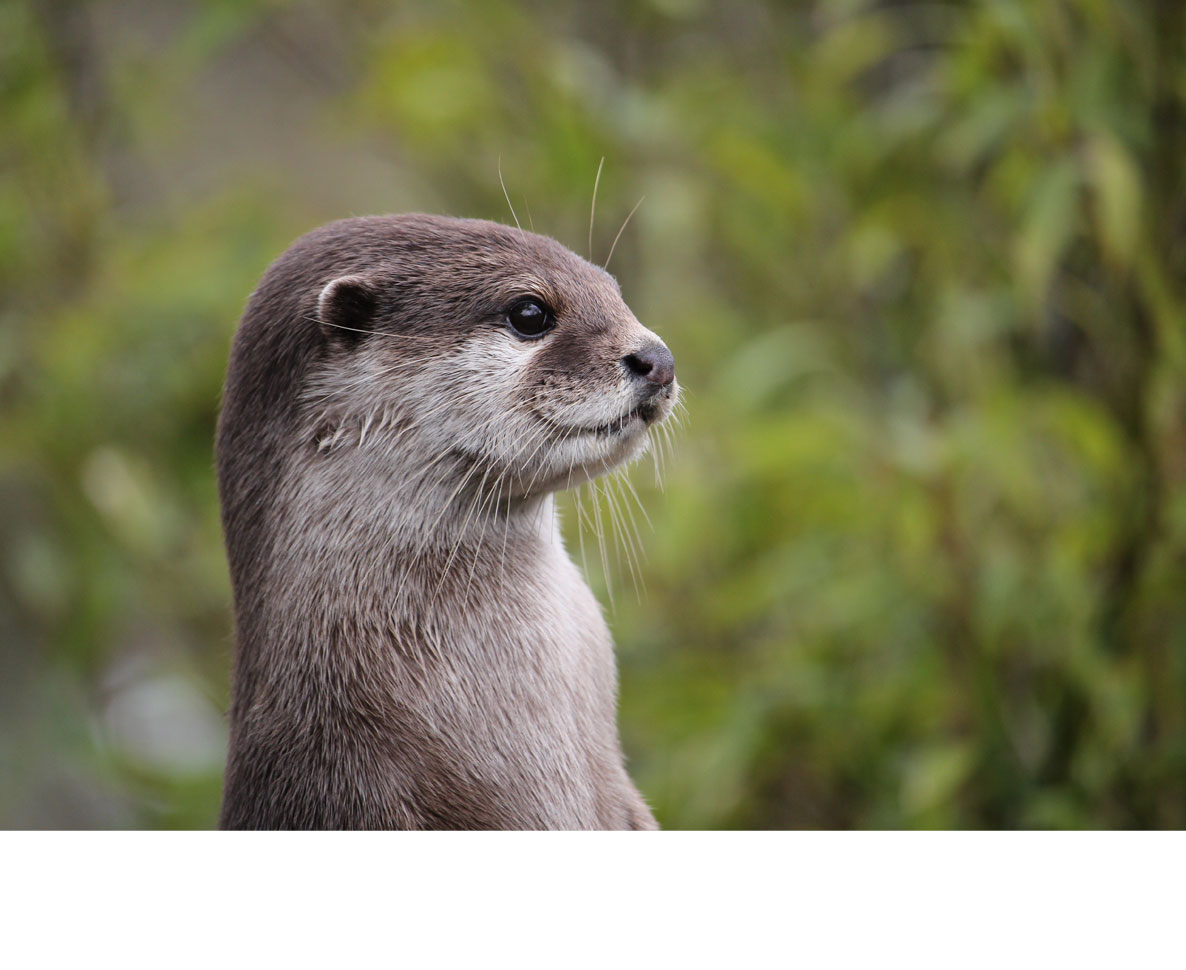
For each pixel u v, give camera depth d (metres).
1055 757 8.12
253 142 12.58
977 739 8.12
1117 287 8.16
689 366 9.54
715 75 10.05
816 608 8.69
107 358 9.65
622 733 9.44
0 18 9.95
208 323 9.67
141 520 9.41
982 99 8.33
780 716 8.53
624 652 9.18
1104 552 8.14
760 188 8.79
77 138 10.25
